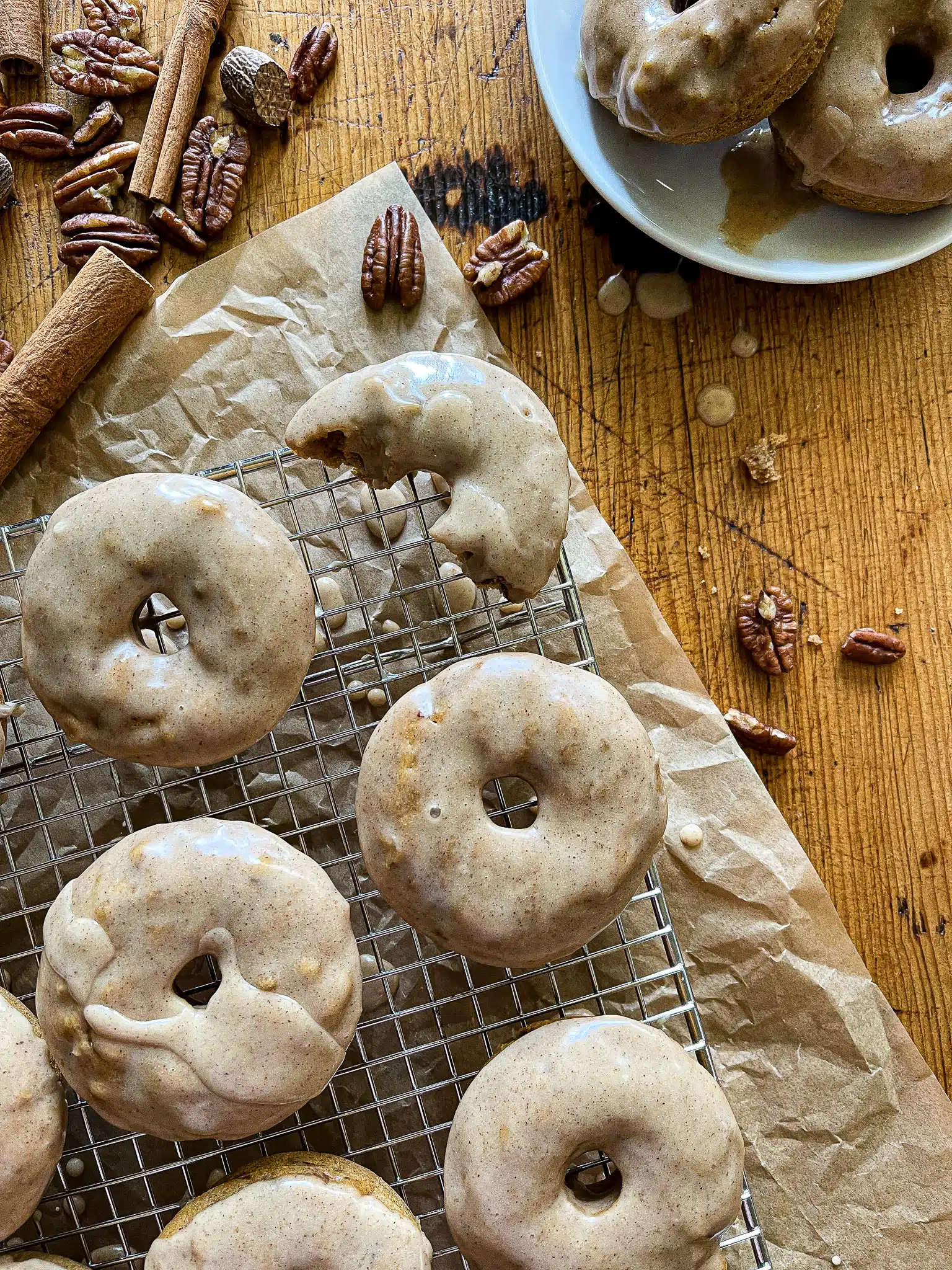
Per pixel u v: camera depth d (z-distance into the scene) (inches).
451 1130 12.3
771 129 13.5
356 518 13.6
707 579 14.3
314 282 14.2
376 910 13.8
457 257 14.5
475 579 12.6
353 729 13.6
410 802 11.7
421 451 12.2
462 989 13.8
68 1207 13.3
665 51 12.1
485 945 11.7
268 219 14.5
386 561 14.2
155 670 12.0
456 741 11.8
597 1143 11.6
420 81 14.5
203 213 14.2
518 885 11.6
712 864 13.9
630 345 14.4
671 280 14.3
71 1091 13.4
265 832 12.1
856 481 14.4
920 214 13.4
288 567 12.2
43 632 11.9
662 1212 11.3
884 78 12.7
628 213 13.3
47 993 11.6
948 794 14.2
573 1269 11.2
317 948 11.5
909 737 14.3
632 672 14.0
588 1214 11.5
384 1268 11.2
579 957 13.7
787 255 13.5
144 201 14.5
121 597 12.0
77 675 11.9
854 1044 13.6
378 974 13.4
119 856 11.8
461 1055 13.7
